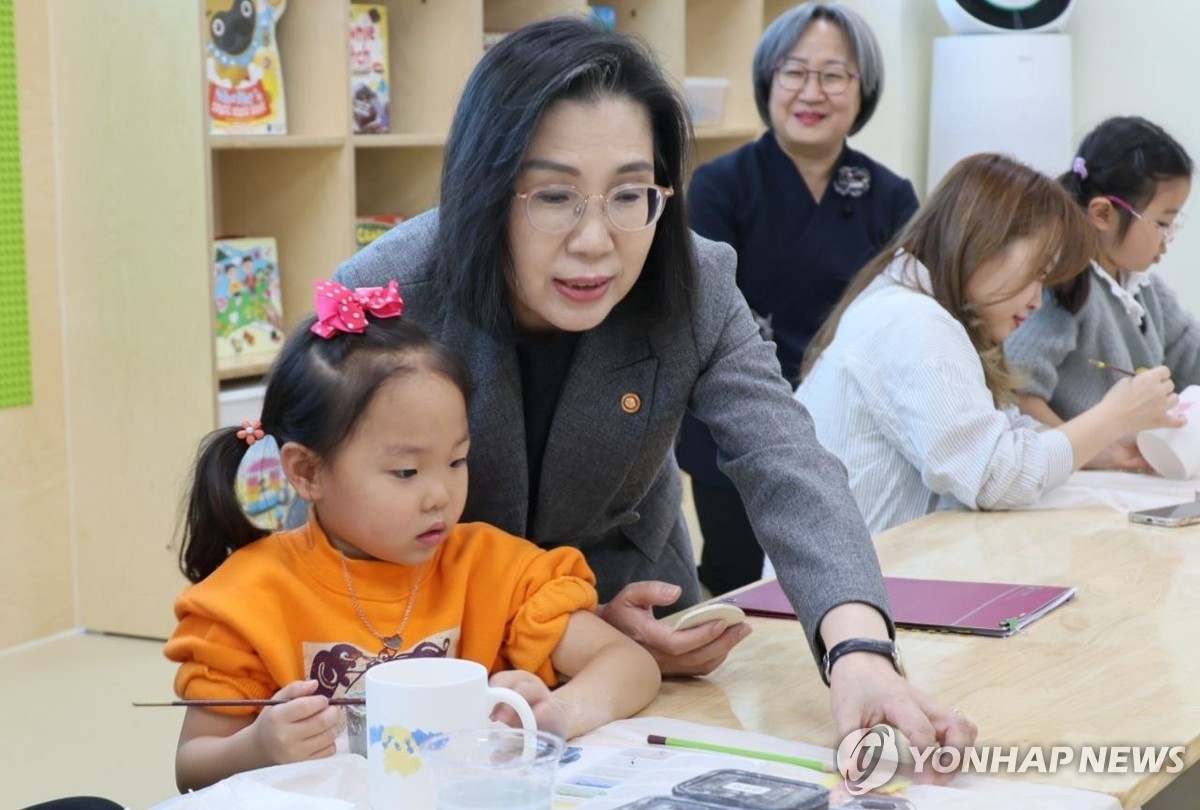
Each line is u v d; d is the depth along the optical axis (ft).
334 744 4.13
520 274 4.61
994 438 7.59
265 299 12.14
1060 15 16.46
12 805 8.43
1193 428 8.32
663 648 4.91
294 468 4.68
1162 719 4.54
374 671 3.75
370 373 4.49
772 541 4.82
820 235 11.80
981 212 7.81
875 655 4.34
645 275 4.97
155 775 8.93
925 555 6.81
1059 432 7.84
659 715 4.66
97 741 9.53
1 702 10.30
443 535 4.63
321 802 3.68
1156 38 17.06
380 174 13.29
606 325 5.06
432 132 12.92
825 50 11.49
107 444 11.70
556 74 4.41
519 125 4.41
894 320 7.80
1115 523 7.43
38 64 11.30
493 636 4.85
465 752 3.44
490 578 4.89
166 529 11.51
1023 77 16.30
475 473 5.17
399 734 3.65
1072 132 17.47
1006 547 6.94
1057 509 7.77
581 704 4.46
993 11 16.42
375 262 5.03
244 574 4.56
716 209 11.76
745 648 5.39
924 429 7.61
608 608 5.14
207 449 4.83
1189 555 6.75
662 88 4.64
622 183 4.50
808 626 4.61
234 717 4.42
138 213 11.21
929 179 17.19
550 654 4.85
